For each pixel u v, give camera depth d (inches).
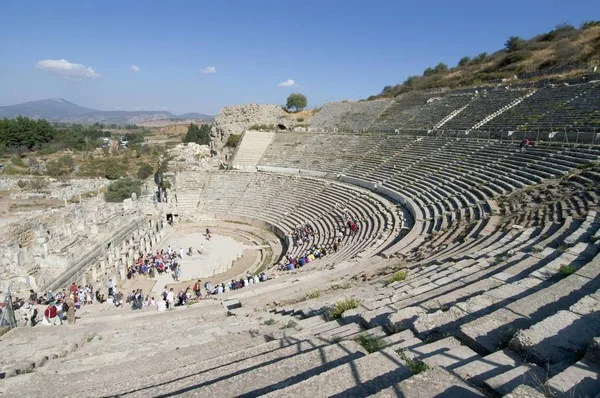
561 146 1194.0
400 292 444.1
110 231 1299.2
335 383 200.2
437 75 3531.0
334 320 378.0
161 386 241.4
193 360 329.7
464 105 2137.1
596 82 1609.3
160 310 645.3
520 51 2913.4
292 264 1110.4
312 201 1801.2
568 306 294.2
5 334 535.5
